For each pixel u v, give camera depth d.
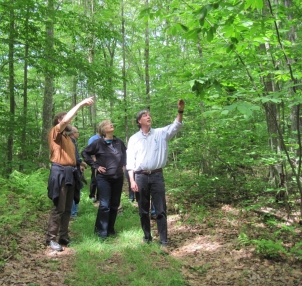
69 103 27.02
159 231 4.31
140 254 3.97
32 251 4.02
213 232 4.85
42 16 8.20
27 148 9.34
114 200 4.93
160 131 4.34
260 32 3.24
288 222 4.98
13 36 8.36
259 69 4.02
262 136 5.84
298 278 3.32
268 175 6.86
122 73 14.30
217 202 6.58
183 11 3.14
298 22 4.08
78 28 9.08
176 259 3.90
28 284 3.06
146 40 11.52
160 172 4.33
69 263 3.72
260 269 3.56
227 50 3.08
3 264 3.43
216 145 6.55
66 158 4.32
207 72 3.43
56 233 4.23
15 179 7.25
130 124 15.31
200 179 6.72
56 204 4.21
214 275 3.45
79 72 8.73
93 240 4.45
